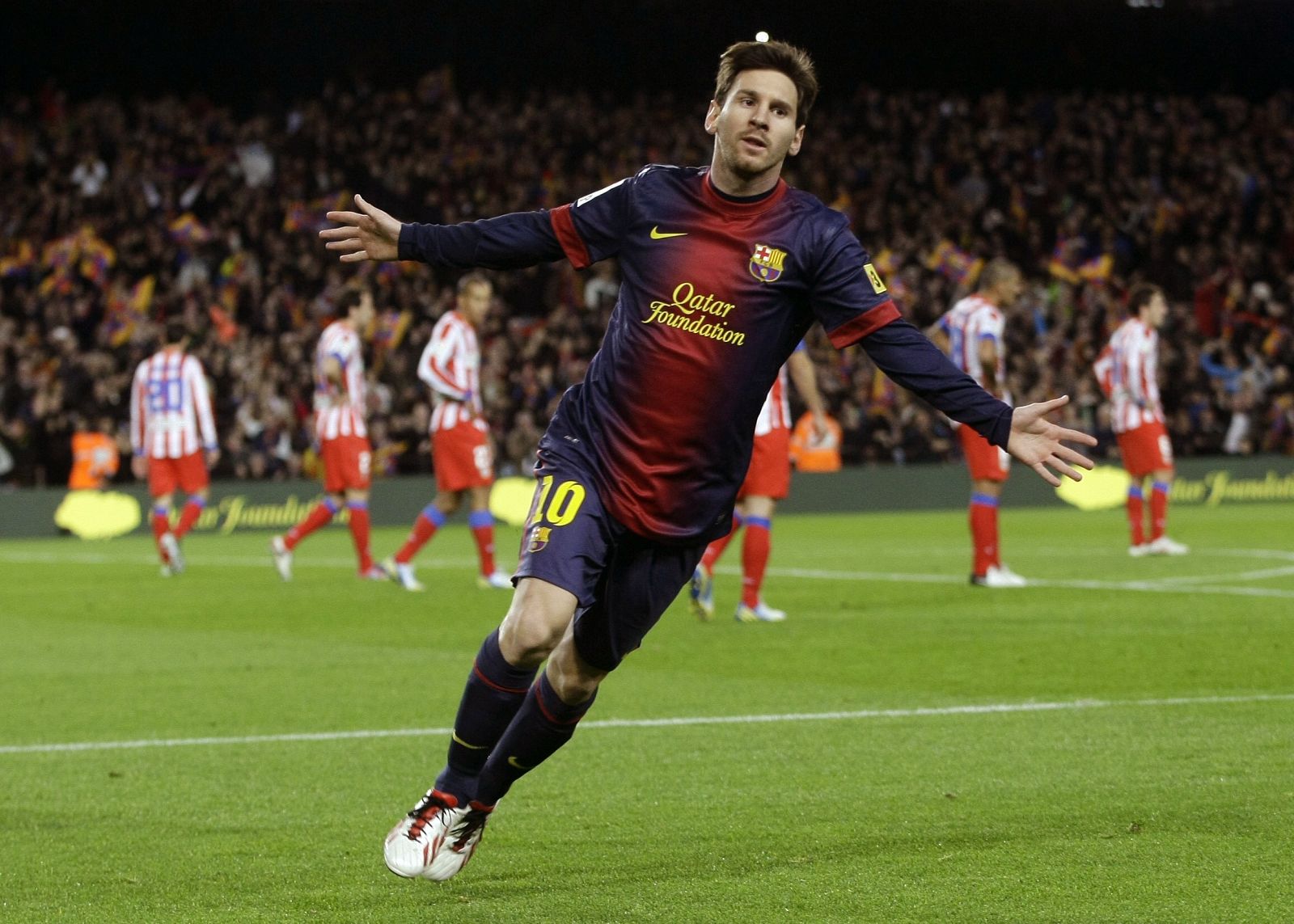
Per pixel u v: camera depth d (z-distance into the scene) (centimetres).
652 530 515
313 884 523
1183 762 698
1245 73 4738
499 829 596
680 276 508
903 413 3391
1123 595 1459
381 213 525
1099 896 487
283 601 1542
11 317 3297
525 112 4081
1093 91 4694
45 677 1040
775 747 754
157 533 1927
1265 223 4269
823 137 4197
